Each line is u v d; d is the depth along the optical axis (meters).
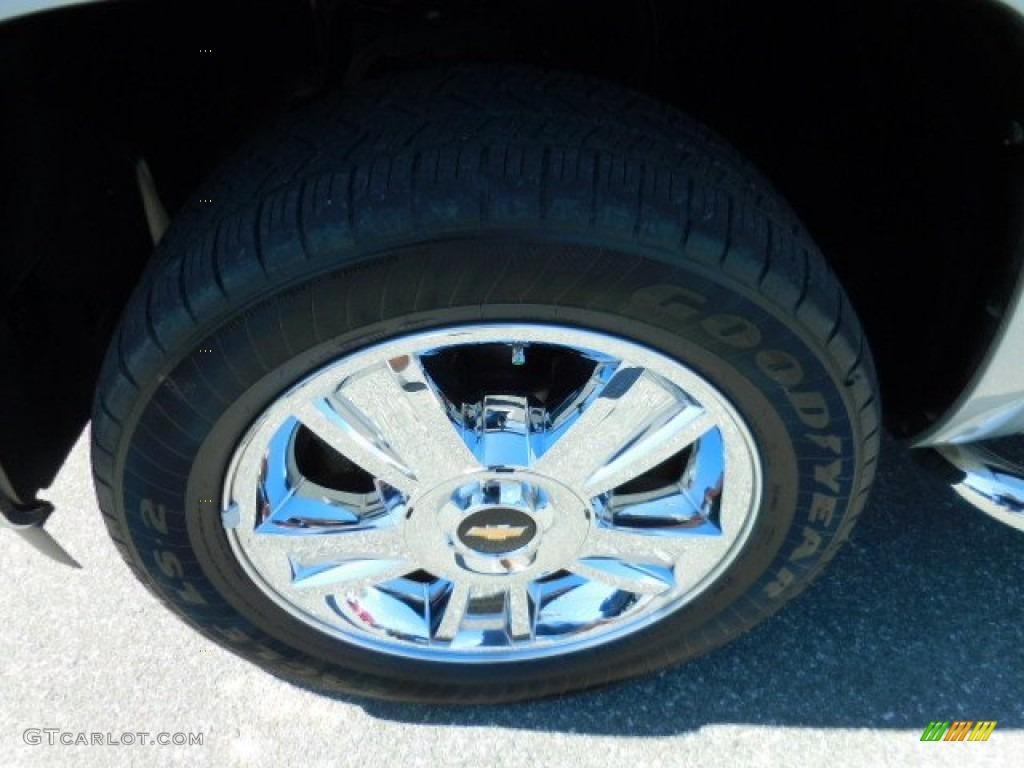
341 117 1.48
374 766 1.92
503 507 1.66
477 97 1.46
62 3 1.17
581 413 1.55
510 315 1.38
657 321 1.38
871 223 1.84
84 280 1.76
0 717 2.00
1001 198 1.44
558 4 1.82
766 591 1.80
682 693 2.03
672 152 1.41
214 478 1.53
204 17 1.69
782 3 1.80
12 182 1.47
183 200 1.93
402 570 1.79
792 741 1.94
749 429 1.53
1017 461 2.21
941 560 2.23
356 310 1.35
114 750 1.94
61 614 2.18
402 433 1.55
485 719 2.00
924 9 1.41
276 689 2.05
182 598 1.73
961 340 1.59
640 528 1.74
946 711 1.98
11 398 1.60
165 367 1.39
